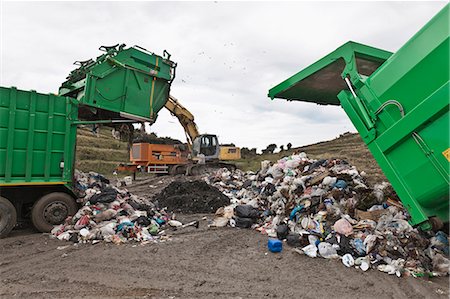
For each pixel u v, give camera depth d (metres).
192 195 10.16
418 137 4.07
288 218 6.48
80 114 7.84
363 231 5.18
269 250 5.42
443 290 3.84
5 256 5.16
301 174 7.88
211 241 6.06
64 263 4.82
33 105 6.48
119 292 3.82
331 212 5.66
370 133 4.66
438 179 3.89
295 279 4.21
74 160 7.02
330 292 3.82
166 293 3.80
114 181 18.11
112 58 7.44
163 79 8.45
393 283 4.02
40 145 6.56
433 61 3.96
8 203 6.23
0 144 6.12
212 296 3.73
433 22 3.99
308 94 6.82
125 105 7.72
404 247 4.73
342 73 5.28
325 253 4.95
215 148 19.84
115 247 5.62
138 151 19.70
